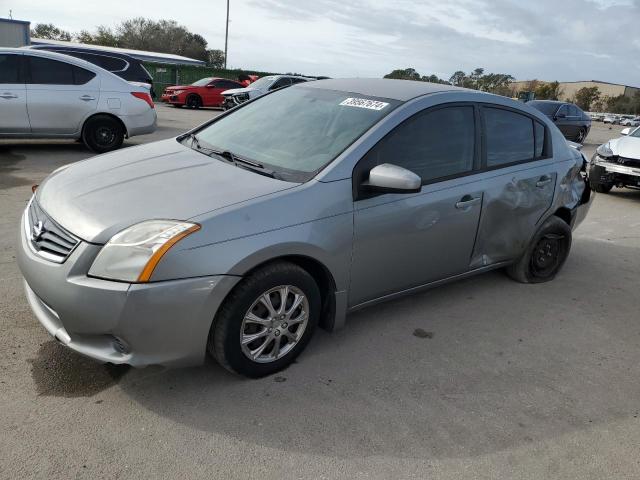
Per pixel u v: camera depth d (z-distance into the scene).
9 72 8.07
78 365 2.86
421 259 3.44
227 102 19.78
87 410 2.53
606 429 2.73
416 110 3.34
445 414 2.73
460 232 3.61
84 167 3.23
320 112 3.49
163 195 2.69
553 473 2.40
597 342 3.66
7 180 6.67
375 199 3.06
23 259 2.65
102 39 63.56
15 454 2.22
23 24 22.94
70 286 2.38
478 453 2.47
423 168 3.36
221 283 2.50
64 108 8.45
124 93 8.92
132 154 3.44
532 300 4.26
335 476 2.26
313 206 2.80
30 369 2.79
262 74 32.22
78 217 2.56
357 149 3.04
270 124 3.56
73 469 2.18
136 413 2.54
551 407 2.87
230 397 2.71
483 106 3.80
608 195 8.91
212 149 3.43
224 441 2.40
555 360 3.37
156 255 2.36
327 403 2.73
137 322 2.37
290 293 2.85
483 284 4.50
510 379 3.11
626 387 3.14
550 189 4.27
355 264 3.06
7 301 3.45
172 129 13.34
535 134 4.22
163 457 2.28
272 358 2.88
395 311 3.84
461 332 3.62
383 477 2.28
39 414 2.47
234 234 2.53
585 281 4.79
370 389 2.88
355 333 3.47
